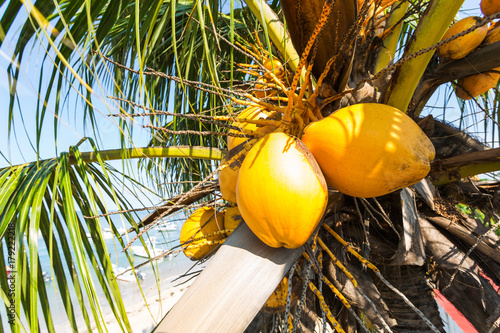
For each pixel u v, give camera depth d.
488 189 1.12
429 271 1.02
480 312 0.86
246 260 0.65
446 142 1.14
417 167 0.56
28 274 0.76
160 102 1.50
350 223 0.97
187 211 1.08
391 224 0.85
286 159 0.55
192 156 0.98
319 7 0.65
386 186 0.58
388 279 1.05
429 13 0.76
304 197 0.54
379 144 0.55
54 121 0.73
